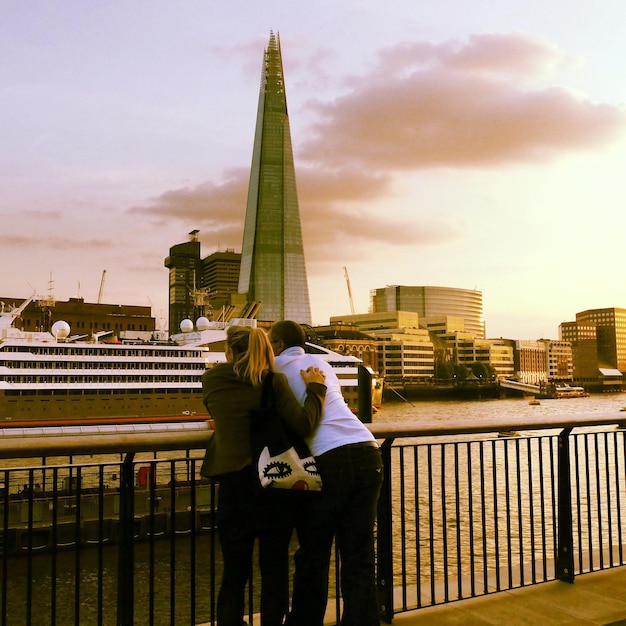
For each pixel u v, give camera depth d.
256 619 4.73
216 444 4.24
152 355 96.06
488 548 25.91
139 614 20.53
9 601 21.08
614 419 6.68
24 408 83.56
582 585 6.39
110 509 25.14
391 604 5.44
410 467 42.50
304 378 4.31
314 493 4.19
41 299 127.25
